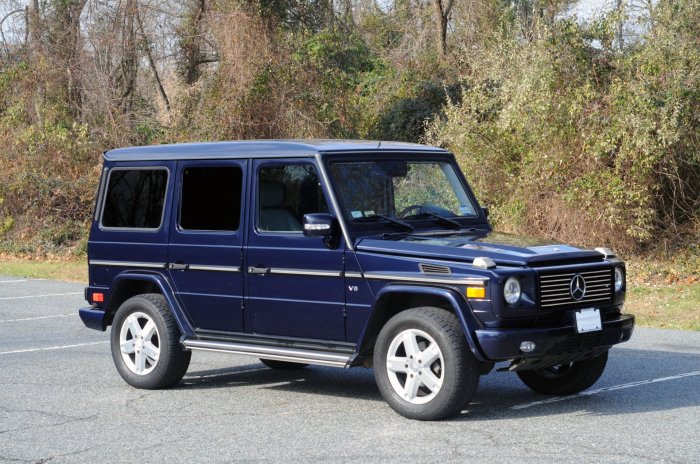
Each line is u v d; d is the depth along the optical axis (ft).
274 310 26.81
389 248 24.79
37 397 28.60
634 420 24.11
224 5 81.15
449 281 23.50
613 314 25.54
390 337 24.45
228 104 80.12
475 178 66.33
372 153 27.14
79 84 94.84
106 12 98.07
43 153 87.51
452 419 24.44
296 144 26.86
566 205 60.49
